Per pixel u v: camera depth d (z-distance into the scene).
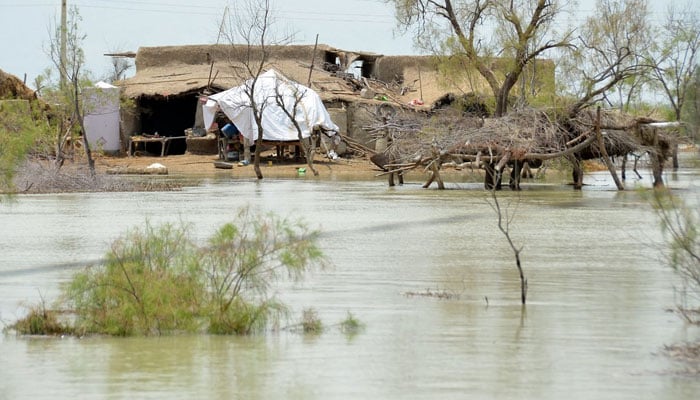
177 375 15.55
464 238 35.19
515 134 61.66
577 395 14.32
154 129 114.62
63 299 20.38
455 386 14.80
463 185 69.44
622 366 15.95
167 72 116.50
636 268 27.34
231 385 14.92
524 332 18.56
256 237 21.61
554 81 72.88
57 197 57.62
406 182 74.81
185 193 61.56
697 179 56.69
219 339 18.28
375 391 14.55
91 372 15.74
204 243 27.56
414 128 69.50
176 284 19.61
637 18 76.88
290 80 100.56
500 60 75.06
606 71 67.00
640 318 19.94
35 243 33.72
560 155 60.56
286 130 96.06
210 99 98.69
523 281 21.70
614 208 48.81
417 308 21.09
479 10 75.69
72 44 80.06
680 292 22.94
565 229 38.34
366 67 129.88
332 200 54.88
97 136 104.38
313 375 15.48
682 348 17.11
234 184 72.69
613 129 61.19
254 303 19.83
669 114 74.62
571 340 17.88
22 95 95.19
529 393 14.43
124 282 19.44
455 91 103.25
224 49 118.19
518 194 59.62
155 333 18.78
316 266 26.78
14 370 15.86
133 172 86.56
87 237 35.53
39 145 70.44
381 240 34.47
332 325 19.30
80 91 81.06
